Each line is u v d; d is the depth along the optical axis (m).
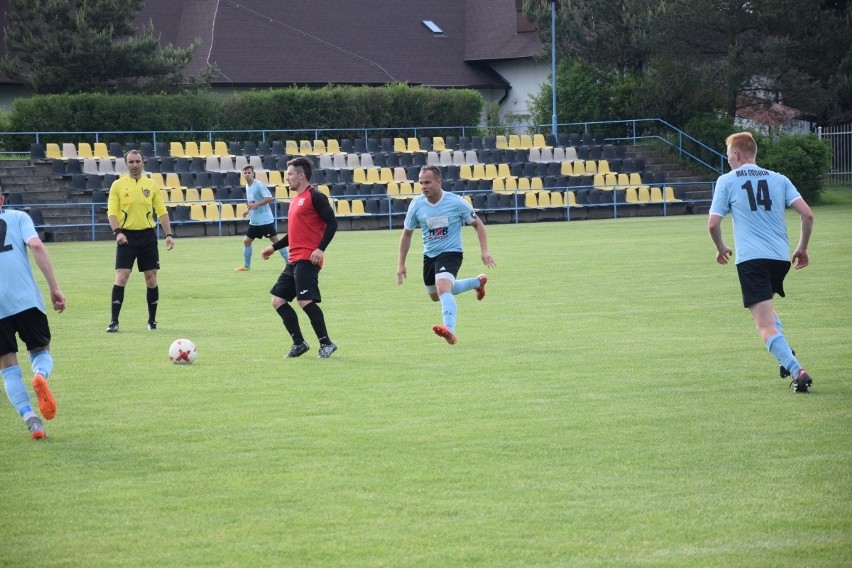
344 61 84.81
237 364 18.25
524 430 12.98
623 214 68.38
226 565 8.73
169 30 83.38
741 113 85.94
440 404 14.57
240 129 71.94
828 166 72.38
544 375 16.55
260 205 36.12
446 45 90.31
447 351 19.12
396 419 13.71
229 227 59.69
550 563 8.64
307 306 18.56
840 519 9.57
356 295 28.48
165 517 9.95
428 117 76.56
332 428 13.29
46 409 12.67
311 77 82.12
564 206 66.25
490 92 89.69
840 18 74.50
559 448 12.11
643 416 13.59
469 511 9.96
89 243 53.28
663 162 74.56
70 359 19.05
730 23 72.56
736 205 15.42
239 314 25.36
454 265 19.58
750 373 16.31
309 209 18.45
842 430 12.67
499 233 54.28
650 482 10.75
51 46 68.50
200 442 12.73
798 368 14.86
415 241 50.91
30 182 58.44
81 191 58.12
